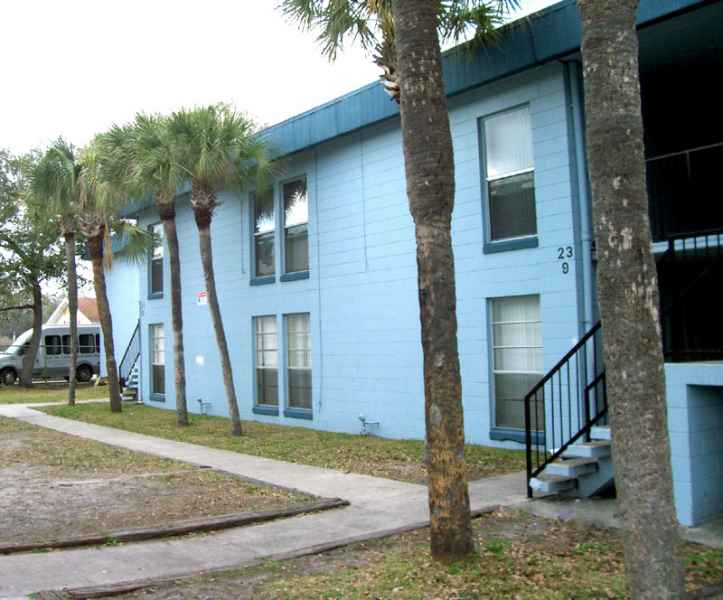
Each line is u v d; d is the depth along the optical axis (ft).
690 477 23.70
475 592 18.28
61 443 47.50
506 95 39.04
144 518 26.63
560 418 33.01
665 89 40.60
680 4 30.12
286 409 54.85
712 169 37.45
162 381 74.18
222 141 48.42
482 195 40.40
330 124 48.19
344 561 21.43
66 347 125.08
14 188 110.52
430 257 20.67
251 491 30.99
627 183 14.73
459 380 20.81
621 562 20.52
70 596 18.51
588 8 15.26
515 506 26.94
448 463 20.54
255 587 19.22
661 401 14.51
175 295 56.49
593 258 35.86
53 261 115.96
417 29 21.12
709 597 18.02
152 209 73.77
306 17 38.65
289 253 55.16
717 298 32.89
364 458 38.40
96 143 61.00
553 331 36.70
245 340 59.31
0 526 25.59
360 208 48.03
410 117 21.09
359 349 48.08
